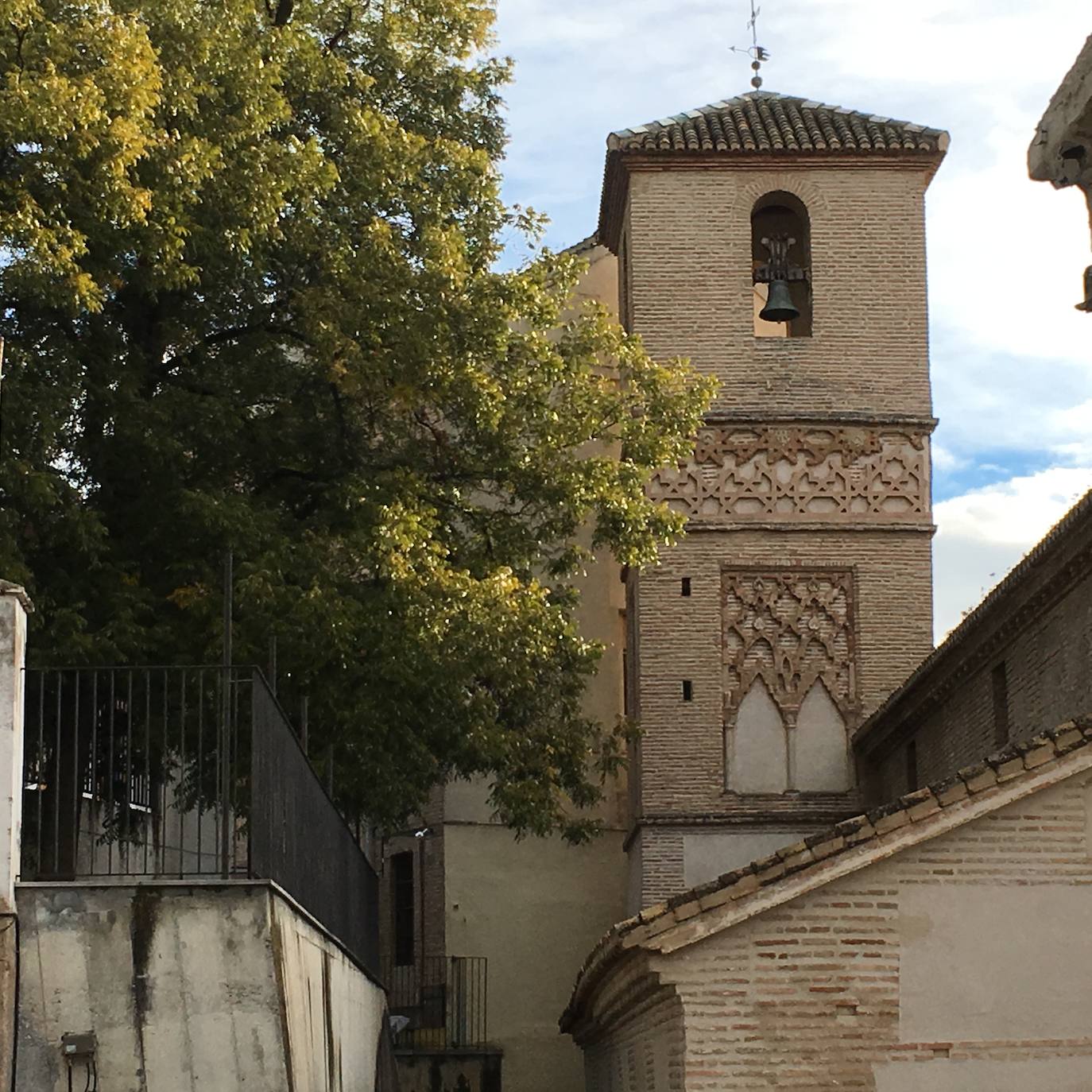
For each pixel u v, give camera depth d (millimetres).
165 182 23219
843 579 33562
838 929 14688
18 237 22031
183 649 24266
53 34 22094
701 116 35469
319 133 27562
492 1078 36344
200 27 24188
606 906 37688
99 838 14273
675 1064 15289
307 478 27781
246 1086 12750
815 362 34031
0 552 22578
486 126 29844
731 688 33281
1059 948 14680
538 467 27781
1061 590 22500
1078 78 13078
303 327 26469
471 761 26750
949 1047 14547
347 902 21047
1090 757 14695
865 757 33156
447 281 26359
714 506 33562
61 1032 12719
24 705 14117
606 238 38500
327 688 24406
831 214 34562
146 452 24922
